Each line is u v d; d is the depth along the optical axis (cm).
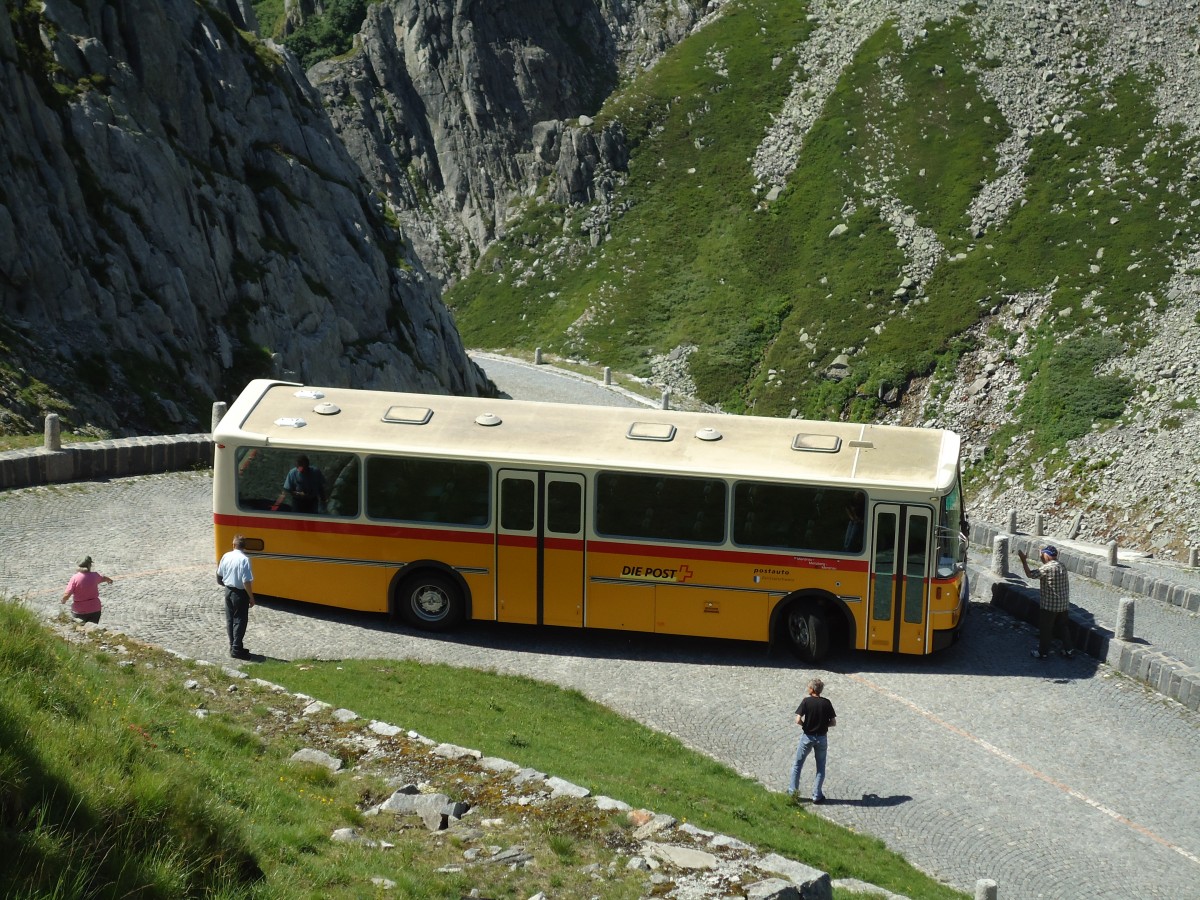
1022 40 10519
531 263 10994
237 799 1130
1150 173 8600
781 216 10119
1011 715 1980
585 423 2259
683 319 9481
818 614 2136
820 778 1638
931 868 1477
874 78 10850
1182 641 2486
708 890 1126
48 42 4506
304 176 5616
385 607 2220
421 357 5938
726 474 2120
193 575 2280
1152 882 1481
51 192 4178
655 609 2169
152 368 4212
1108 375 7006
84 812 859
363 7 13000
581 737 1714
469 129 12288
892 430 2236
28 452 2847
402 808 1283
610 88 12938
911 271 8744
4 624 1267
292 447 2203
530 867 1156
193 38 5356
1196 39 9944
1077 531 6066
